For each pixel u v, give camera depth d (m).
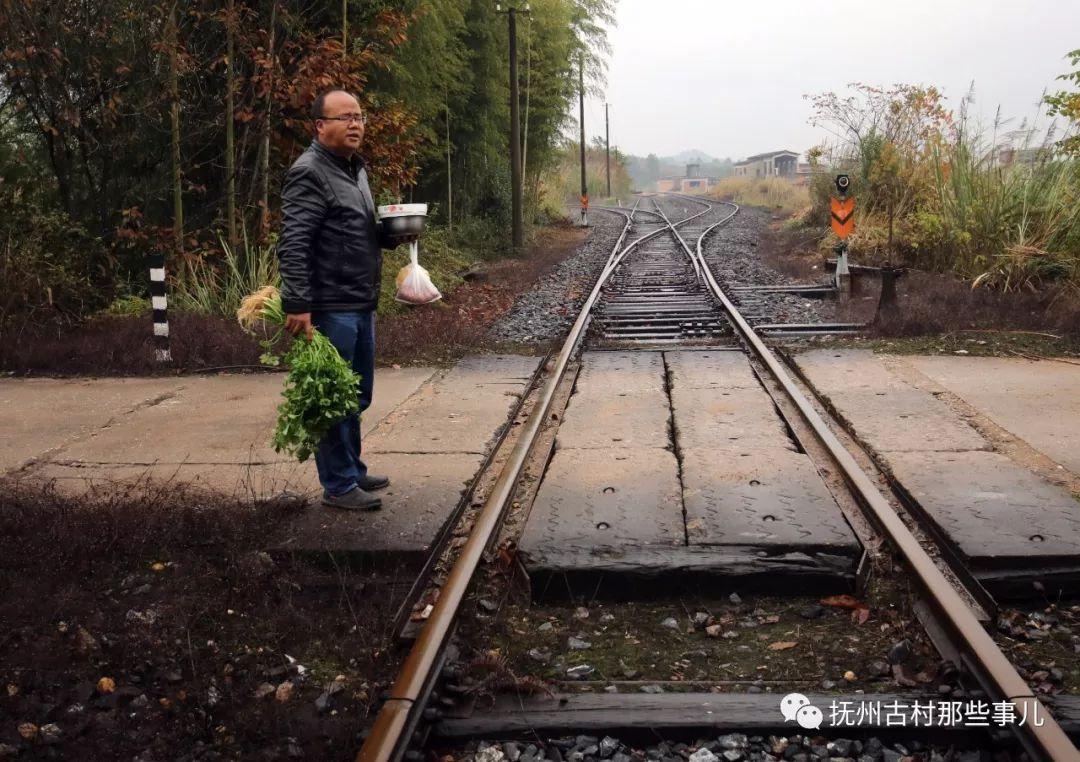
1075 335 9.34
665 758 2.99
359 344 4.82
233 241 11.98
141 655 3.66
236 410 7.22
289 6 12.56
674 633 3.80
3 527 4.53
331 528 4.57
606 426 6.52
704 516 4.62
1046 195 12.28
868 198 18.31
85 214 11.77
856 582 4.03
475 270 16.36
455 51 19.48
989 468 5.31
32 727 3.25
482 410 7.07
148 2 11.27
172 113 11.44
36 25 10.80
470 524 4.86
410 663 3.23
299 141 12.89
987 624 3.69
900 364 8.46
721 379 8.00
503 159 25.86
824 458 5.75
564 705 3.22
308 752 3.11
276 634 3.81
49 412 7.24
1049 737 2.74
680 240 23.78
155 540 4.45
